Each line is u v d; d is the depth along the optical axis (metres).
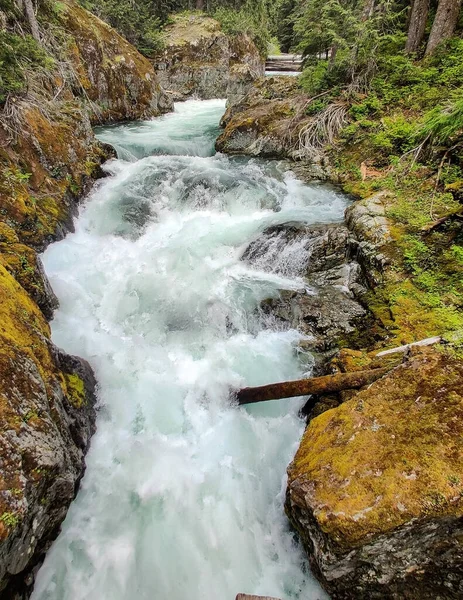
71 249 6.84
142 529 3.52
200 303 6.04
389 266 5.64
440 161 7.31
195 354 5.26
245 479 3.96
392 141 8.72
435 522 2.54
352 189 8.56
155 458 4.05
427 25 11.54
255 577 3.33
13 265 4.56
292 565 3.37
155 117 15.98
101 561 3.28
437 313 4.84
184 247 7.30
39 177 7.03
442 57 9.82
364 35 10.18
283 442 4.24
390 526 2.57
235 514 3.69
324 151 10.07
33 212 6.29
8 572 2.40
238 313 5.86
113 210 8.15
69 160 8.14
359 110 10.10
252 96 14.07
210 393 4.66
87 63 13.06
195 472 3.98
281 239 7.03
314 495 2.92
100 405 4.34
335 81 11.34
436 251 5.68
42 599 2.98
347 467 3.01
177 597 3.18
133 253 7.21
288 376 4.85
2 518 2.20
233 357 5.20
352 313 5.41
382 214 6.61
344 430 3.34
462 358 3.56
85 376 4.30
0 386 2.70
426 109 9.07
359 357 4.46
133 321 5.74
